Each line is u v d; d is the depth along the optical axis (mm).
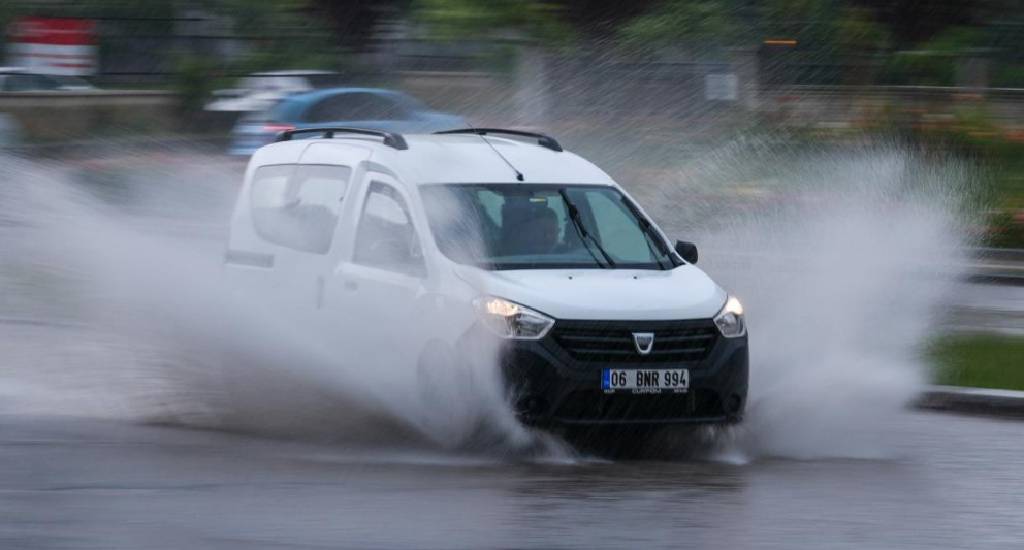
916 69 71938
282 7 84312
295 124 71750
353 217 26109
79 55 87688
